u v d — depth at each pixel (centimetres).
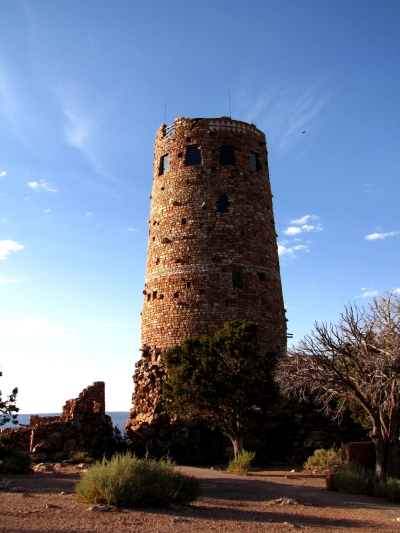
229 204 4388
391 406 2581
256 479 2722
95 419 3538
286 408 3866
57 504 1542
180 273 4209
